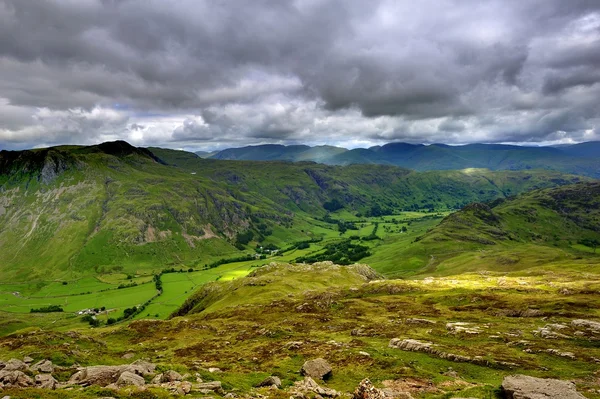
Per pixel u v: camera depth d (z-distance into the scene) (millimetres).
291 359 54844
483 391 30953
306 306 107500
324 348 59719
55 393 27234
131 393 29109
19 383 33062
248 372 47875
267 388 36281
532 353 47750
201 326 95625
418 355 50719
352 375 43844
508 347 51531
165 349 74562
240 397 31859
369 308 100188
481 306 86312
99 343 71938
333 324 83062
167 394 29828
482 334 59438
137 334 93750
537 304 79812
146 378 37000
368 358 49812
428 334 63469
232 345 71812
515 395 27203
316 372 44188
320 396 33750
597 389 33500
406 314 87625
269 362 54250
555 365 42656
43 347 60906
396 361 46875
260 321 96500
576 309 73125
